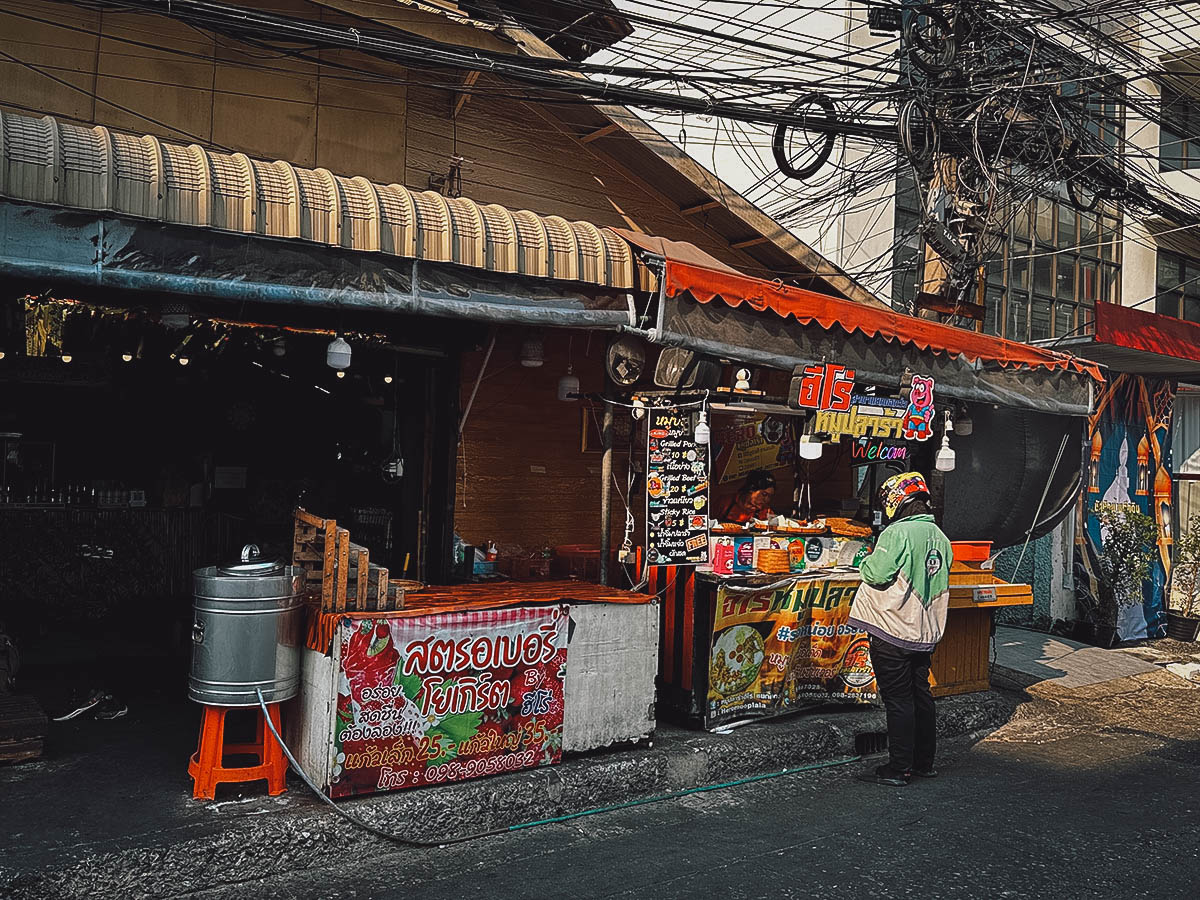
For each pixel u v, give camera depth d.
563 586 6.41
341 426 8.94
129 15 6.46
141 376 8.29
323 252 5.18
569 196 8.34
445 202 5.72
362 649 5.04
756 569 7.04
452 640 5.34
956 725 7.88
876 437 7.44
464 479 7.75
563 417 8.29
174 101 6.63
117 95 6.43
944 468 8.26
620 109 7.71
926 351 7.78
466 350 7.43
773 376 9.64
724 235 9.22
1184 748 7.86
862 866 4.95
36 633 8.20
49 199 4.39
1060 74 8.91
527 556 7.62
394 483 8.26
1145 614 12.89
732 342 6.55
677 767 6.09
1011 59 8.77
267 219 4.96
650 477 6.48
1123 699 9.73
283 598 4.98
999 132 8.80
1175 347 11.12
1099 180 9.80
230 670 4.85
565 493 8.30
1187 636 12.95
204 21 5.46
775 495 9.88
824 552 7.63
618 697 6.07
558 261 5.90
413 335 7.12
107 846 4.29
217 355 7.80
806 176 8.38
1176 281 17.41
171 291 4.76
